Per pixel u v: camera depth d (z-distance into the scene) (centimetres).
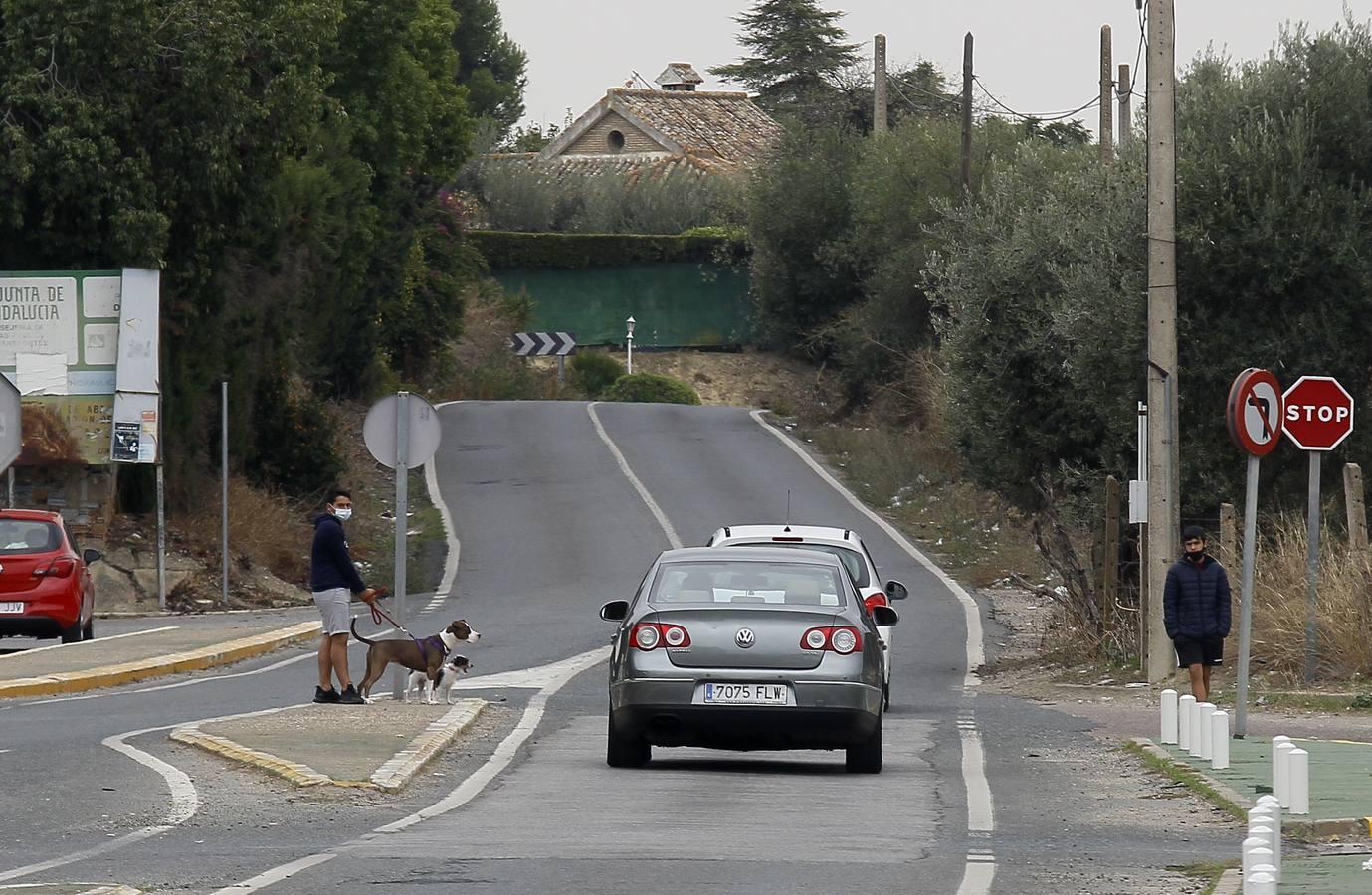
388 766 4044
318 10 10994
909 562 11062
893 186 17312
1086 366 7562
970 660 7662
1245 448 4744
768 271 19438
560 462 14675
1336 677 6116
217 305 11162
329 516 5456
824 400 18500
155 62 10288
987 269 8256
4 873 2861
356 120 14962
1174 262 6328
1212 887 2752
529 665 7006
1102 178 8262
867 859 3048
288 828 3350
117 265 10225
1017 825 3478
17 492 10194
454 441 15825
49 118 10038
